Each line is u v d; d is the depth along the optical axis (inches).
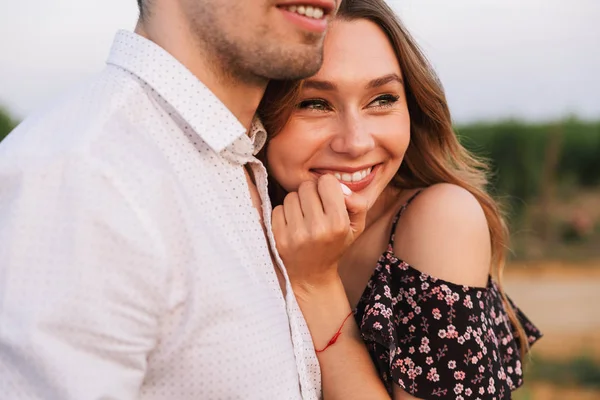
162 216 62.7
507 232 113.7
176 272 63.1
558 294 530.0
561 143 836.0
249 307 66.9
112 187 60.0
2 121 630.5
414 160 102.7
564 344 399.2
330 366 85.7
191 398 64.4
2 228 58.6
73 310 56.9
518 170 803.4
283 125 86.5
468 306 86.4
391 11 90.3
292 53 71.2
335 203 83.9
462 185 103.9
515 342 104.5
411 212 92.7
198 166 70.2
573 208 812.0
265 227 82.0
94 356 57.7
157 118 68.4
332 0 71.7
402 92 91.4
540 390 327.9
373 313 84.4
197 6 70.1
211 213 69.3
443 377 84.7
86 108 64.8
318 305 87.0
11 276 57.4
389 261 90.3
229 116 71.8
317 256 84.9
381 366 86.7
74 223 58.0
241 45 70.4
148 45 69.8
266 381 67.1
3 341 56.6
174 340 63.2
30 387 56.6
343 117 86.4
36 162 59.5
